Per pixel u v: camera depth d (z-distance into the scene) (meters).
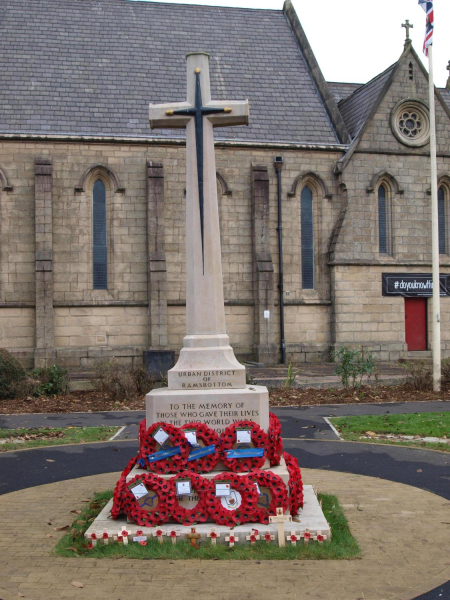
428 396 22.12
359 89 38.25
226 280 32.28
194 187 9.68
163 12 37.75
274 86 36.03
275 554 7.66
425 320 34.09
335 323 32.69
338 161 33.09
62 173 30.88
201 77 9.90
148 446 8.98
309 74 37.09
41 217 29.98
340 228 32.81
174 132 32.44
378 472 11.86
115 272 31.19
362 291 33.03
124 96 33.31
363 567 7.38
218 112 9.74
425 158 33.91
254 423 8.93
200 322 9.52
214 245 9.62
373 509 9.54
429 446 14.12
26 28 34.88
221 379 9.34
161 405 9.07
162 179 31.11
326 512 9.20
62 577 7.13
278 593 6.71
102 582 7.00
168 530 8.11
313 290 33.44
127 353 30.91
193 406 9.06
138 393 22.83
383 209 33.88
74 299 30.75
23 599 6.59
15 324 30.11
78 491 10.66
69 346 30.55
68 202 30.89
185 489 8.34
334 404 20.66
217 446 8.88
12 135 30.16
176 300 31.59
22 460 13.09
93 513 9.20
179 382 9.34
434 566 7.41
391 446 14.16
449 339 34.00
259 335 31.62
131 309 31.17
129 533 8.06
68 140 30.77
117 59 34.78
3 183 30.14
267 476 8.50
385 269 33.31
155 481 8.41
